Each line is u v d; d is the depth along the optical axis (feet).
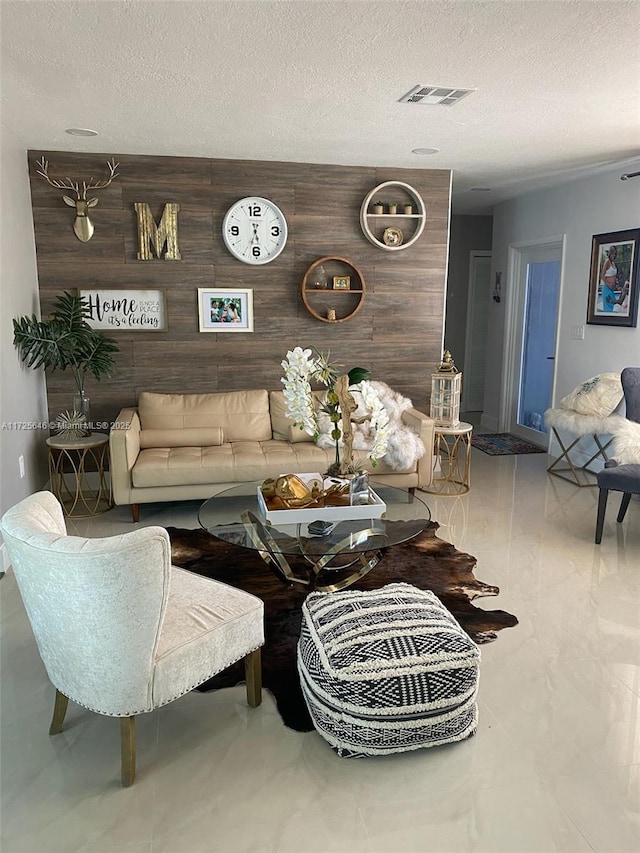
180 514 14.40
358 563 10.93
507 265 22.39
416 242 16.69
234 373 16.22
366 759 6.89
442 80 9.59
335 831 5.96
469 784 6.54
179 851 5.75
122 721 6.38
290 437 15.26
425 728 6.82
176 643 6.54
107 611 5.76
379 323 16.88
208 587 7.70
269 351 16.33
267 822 6.07
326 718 6.93
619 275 16.67
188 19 7.48
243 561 11.80
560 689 8.09
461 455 20.08
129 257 15.19
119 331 15.44
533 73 9.30
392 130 12.57
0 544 11.25
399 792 6.43
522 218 21.30
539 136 13.06
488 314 25.48
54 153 14.42
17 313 13.14
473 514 14.57
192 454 14.01
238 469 13.67
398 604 7.74
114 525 13.61
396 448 14.39
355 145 13.83
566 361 19.25
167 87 9.89
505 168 16.42
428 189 16.49
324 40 8.09
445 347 27.12
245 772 6.71
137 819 6.10
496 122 11.96
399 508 10.23
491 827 6.01
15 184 13.25
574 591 10.77
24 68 9.06
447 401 16.12
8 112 11.27
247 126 12.25
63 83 9.70
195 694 8.06
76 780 6.59
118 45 8.24
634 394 14.61
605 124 12.13
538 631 9.45
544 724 7.43
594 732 7.31
